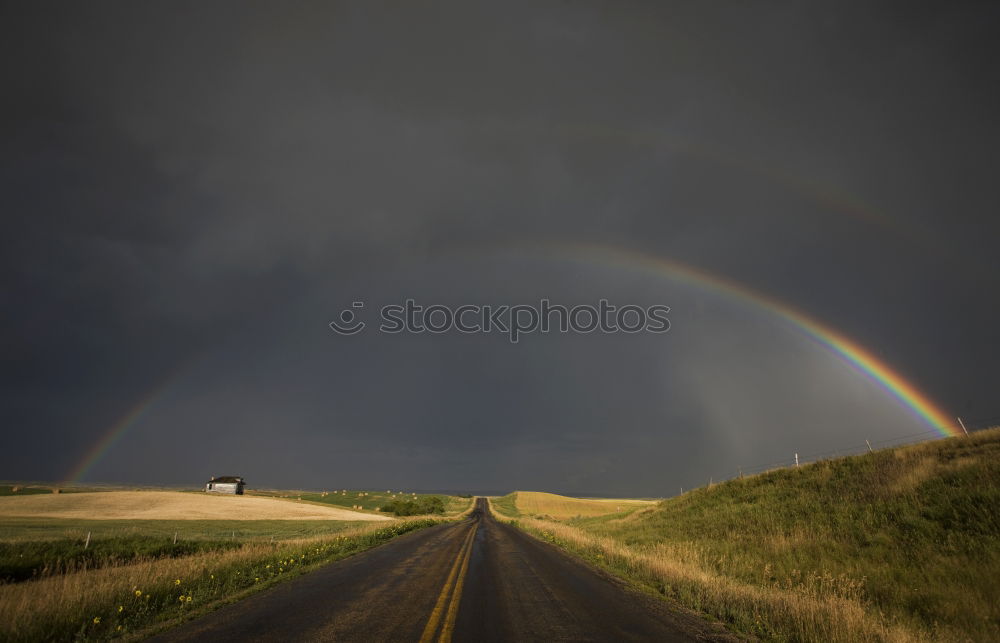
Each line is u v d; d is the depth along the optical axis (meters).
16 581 12.99
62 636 7.04
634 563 14.13
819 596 9.62
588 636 7.12
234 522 50.31
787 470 26.91
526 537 27.47
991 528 12.14
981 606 8.73
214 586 10.55
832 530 16.03
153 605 8.69
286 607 8.83
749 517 21.48
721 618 8.26
